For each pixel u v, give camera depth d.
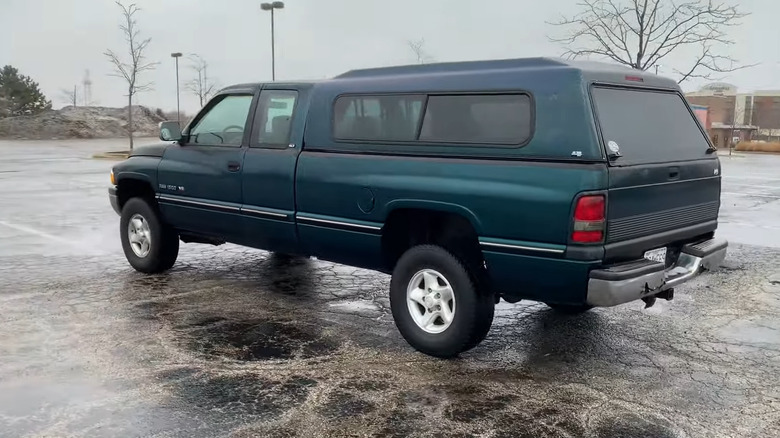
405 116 4.95
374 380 4.41
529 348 5.05
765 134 78.00
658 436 3.67
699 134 5.20
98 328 5.43
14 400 4.05
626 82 4.54
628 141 4.37
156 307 6.06
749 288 6.86
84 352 4.88
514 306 6.20
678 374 4.56
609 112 4.30
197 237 7.28
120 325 5.52
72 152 34.81
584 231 4.02
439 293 4.77
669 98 4.98
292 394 4.18
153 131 62.28
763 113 80.31
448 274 4.66
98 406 3.98
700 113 34.81
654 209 4.50
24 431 3.66
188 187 6.59
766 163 31.75
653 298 4.61
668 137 4.82
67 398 4.09
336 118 5.39
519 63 4.52
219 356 4.83
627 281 4.09
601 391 4.27
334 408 3.98
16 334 5.26
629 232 4.30
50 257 8.23
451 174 4.59
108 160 28.34
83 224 10.99
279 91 5.89
